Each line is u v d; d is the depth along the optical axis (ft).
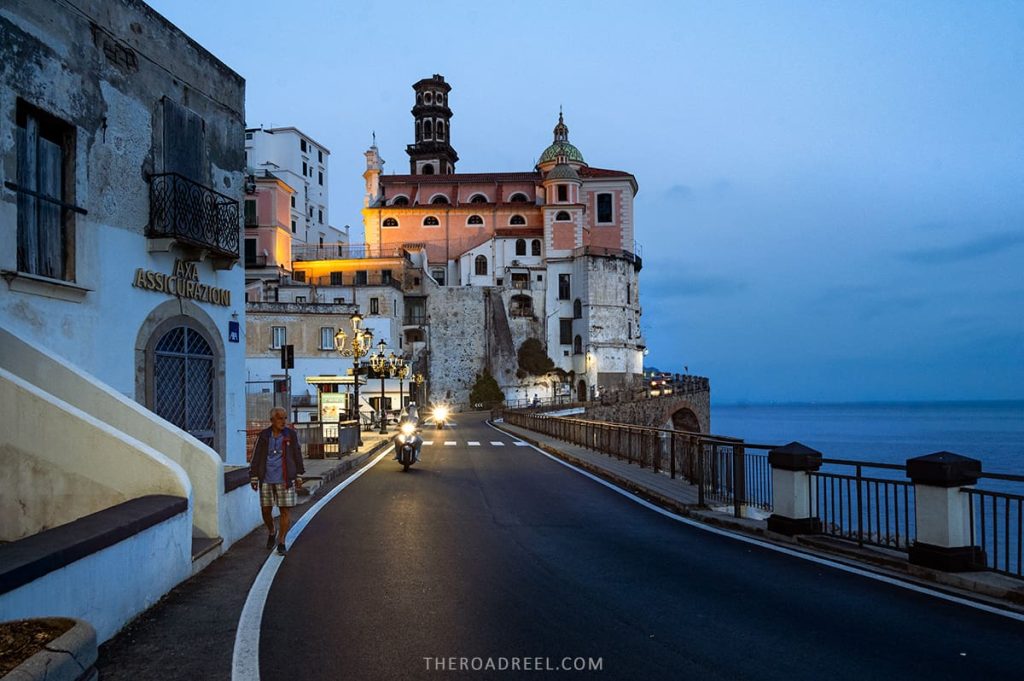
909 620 20.16
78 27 34.47
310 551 29.53
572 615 20.80
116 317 36.70
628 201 263.29
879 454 252.83
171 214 39.91
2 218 29.55
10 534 24.85
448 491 48.75
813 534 31.63
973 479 24.58
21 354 29.14
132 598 20.44
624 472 56.18
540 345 252.01
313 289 212.84
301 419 132.36
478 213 260.21
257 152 276.00
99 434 25.04
